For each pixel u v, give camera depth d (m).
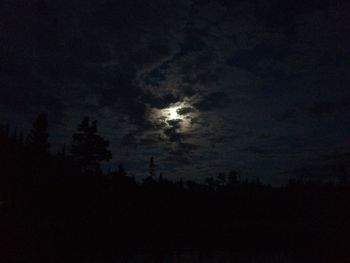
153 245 46.47
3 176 53.94
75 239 41.19
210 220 94.75
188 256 37.56
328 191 103.56
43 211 49.03
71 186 58.09
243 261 35.00
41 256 30.02
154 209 75.94
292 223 93.94
